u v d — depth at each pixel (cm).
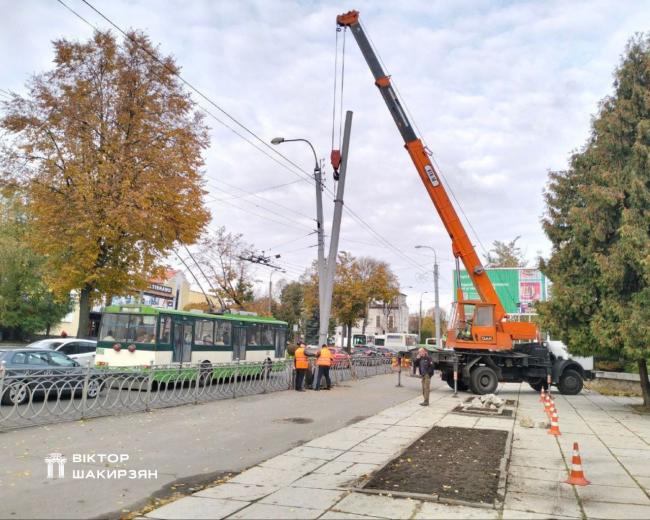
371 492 670
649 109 1534
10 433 981
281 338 2605
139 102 2238
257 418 1309
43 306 3641
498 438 1088
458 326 2183
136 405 1333
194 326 1928
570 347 1723
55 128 2128
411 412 1512
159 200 2198
